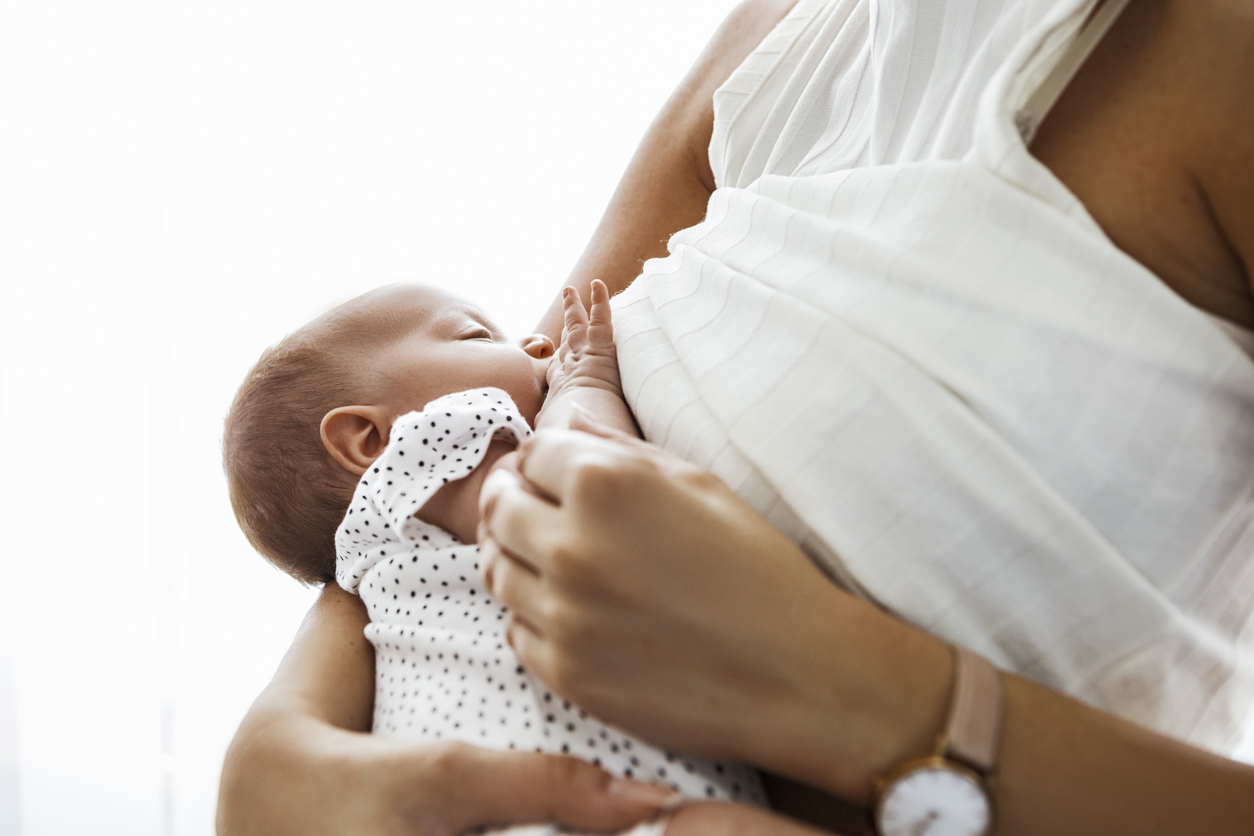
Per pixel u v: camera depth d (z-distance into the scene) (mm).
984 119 604
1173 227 579
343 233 1981
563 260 2012
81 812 1933
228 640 1930
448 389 926
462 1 1972
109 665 1939
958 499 583
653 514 521
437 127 1989
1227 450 589
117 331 1936
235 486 1020
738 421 641
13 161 1884
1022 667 602
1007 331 589
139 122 1918
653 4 1969
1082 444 582
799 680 520
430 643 722
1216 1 553
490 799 582
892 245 633
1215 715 661
